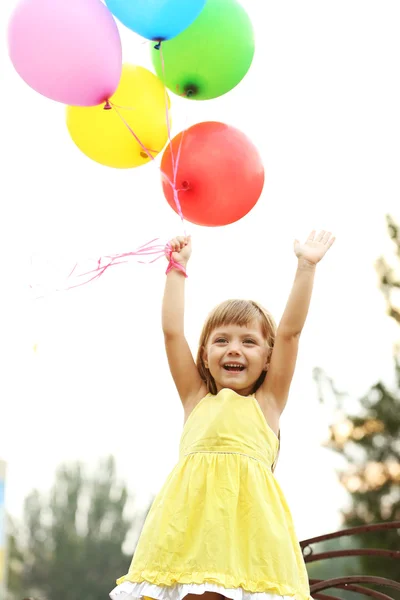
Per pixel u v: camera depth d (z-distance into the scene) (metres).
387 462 7.19
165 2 2.85
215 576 2.34
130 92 3.07
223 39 3.07
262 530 2.43
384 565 6.67
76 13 2.80
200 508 2.49
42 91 2.93
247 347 2.79
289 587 2.36
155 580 2.39
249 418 2.67
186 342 2.91
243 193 3.08
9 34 2.85
